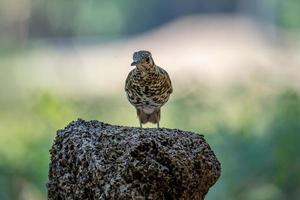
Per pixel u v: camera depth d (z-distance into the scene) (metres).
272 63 18.03
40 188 14.20
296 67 16.91
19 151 14.82
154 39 44.16
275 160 13.58
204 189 5.30
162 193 5.07
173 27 46.56
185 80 17.16
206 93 16.08
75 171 5.22
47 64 34.91
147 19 52.97
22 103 25.45
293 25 37.19
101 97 20.77
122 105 20.83
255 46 37.41
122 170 5.03
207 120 15.41
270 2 43.09
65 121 14.95
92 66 35.00
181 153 5.12
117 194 4.99
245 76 17.77
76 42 49.22
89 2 51.91
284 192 13.74
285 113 14.25
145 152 5.09
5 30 51.06
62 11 51.69
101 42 48.72
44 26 51.78
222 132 14.68
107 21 52.28
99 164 5.07
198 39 40.59
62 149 5.30
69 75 31.25
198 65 31.03
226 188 13.99
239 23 46.94
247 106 15.25
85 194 5.13
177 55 34.78
